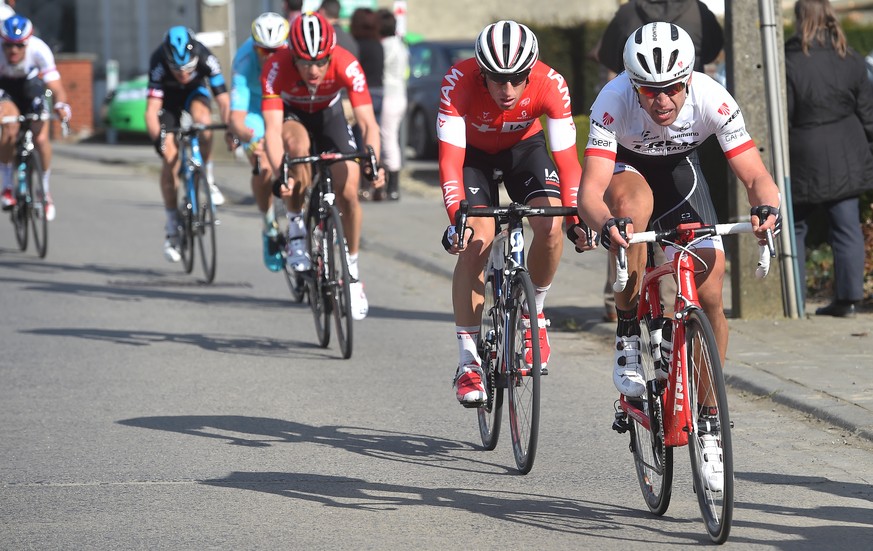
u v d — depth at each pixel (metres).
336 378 25.69
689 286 15.90
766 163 28.66
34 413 22.84
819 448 20.03
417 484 18.56
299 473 19.11
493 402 20.14
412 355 27.88
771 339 26.92
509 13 93.50
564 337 29.33
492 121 19.97
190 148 37.75
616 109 16.86
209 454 20.14
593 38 62.09
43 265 41.00
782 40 28.48
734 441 20.50
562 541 15.92
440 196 54.41
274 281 38.19
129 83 83.25
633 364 17.55
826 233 33.75
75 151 79.00
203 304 34.38
